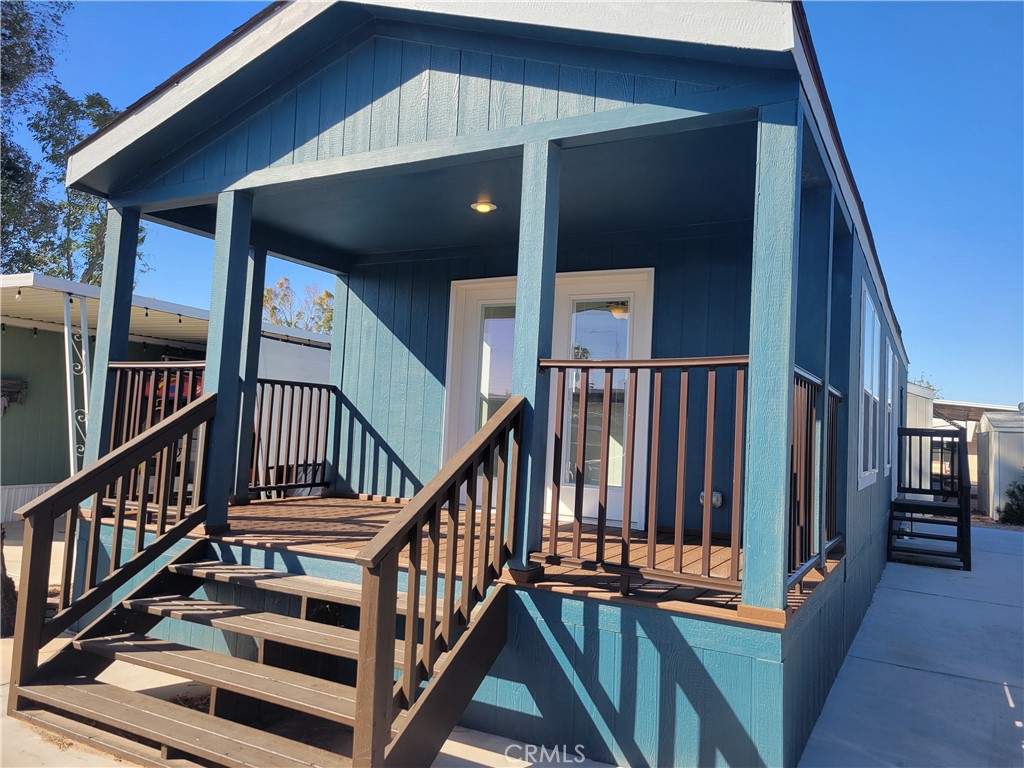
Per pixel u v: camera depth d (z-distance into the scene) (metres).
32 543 3.09
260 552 3.66
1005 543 11.11
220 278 4.09
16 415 8.91
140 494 3.62
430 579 2.45
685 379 2.79
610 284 5.23
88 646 3.14
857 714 3.54
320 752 2.42
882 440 7.75
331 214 4.98
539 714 2.88
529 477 3.03
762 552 2.54
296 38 3.71
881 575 7.85
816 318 3.68
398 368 6.05
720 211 4.60
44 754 2.77
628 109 3.01
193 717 2.73
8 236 15.84
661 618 2.67
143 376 4.43
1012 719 3.54
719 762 2.53
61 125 16.05
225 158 4.19
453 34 3.45
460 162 3.51
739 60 2.72
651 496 2.81
